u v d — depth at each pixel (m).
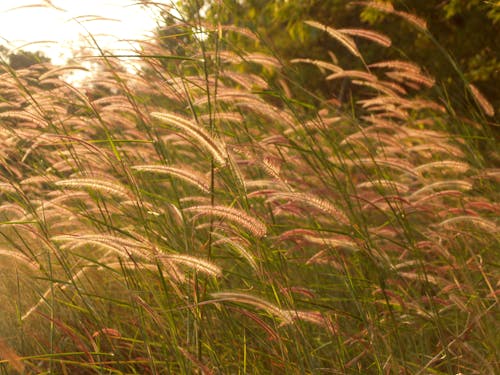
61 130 3.46
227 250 3.08
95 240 2.30
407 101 4.24
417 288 3.12
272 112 3.11
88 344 3.07
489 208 3.05
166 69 3.38
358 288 3.10
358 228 2.70
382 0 4.97
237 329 2.82
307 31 9.30
